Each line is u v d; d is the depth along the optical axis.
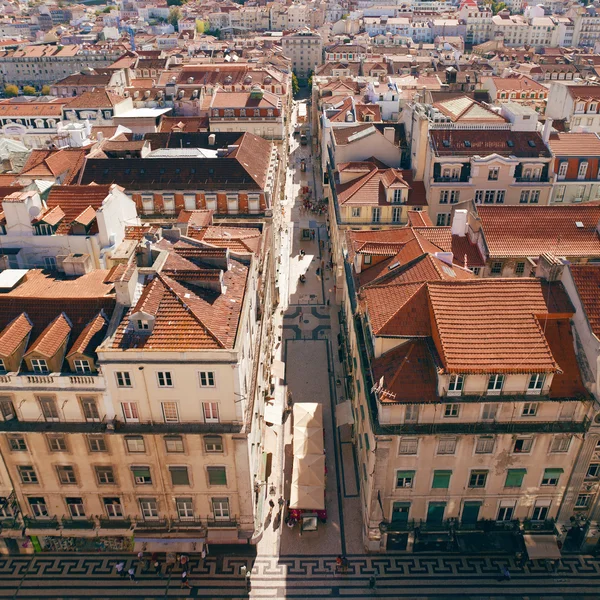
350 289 73.19
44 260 69.00
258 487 56.47
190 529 54.81
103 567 55.62
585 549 56.59
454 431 49.03
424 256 61.16
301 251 114.69
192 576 54.56
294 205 139.75
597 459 51.22
